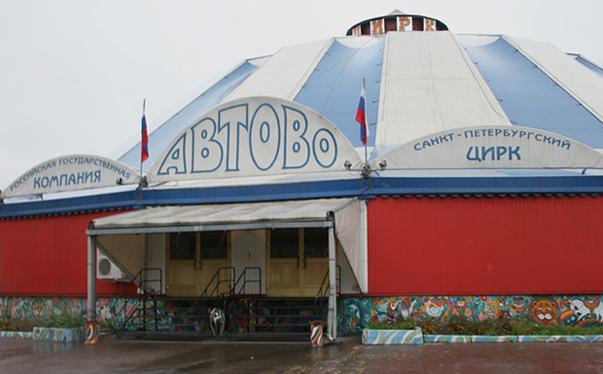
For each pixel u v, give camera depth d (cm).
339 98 2339
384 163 1812
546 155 1803
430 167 1808
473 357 1338
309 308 1841
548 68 2594
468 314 1769
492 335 1600
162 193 2020
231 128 1934
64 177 2172
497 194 1803
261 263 1923
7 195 2284
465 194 1805
